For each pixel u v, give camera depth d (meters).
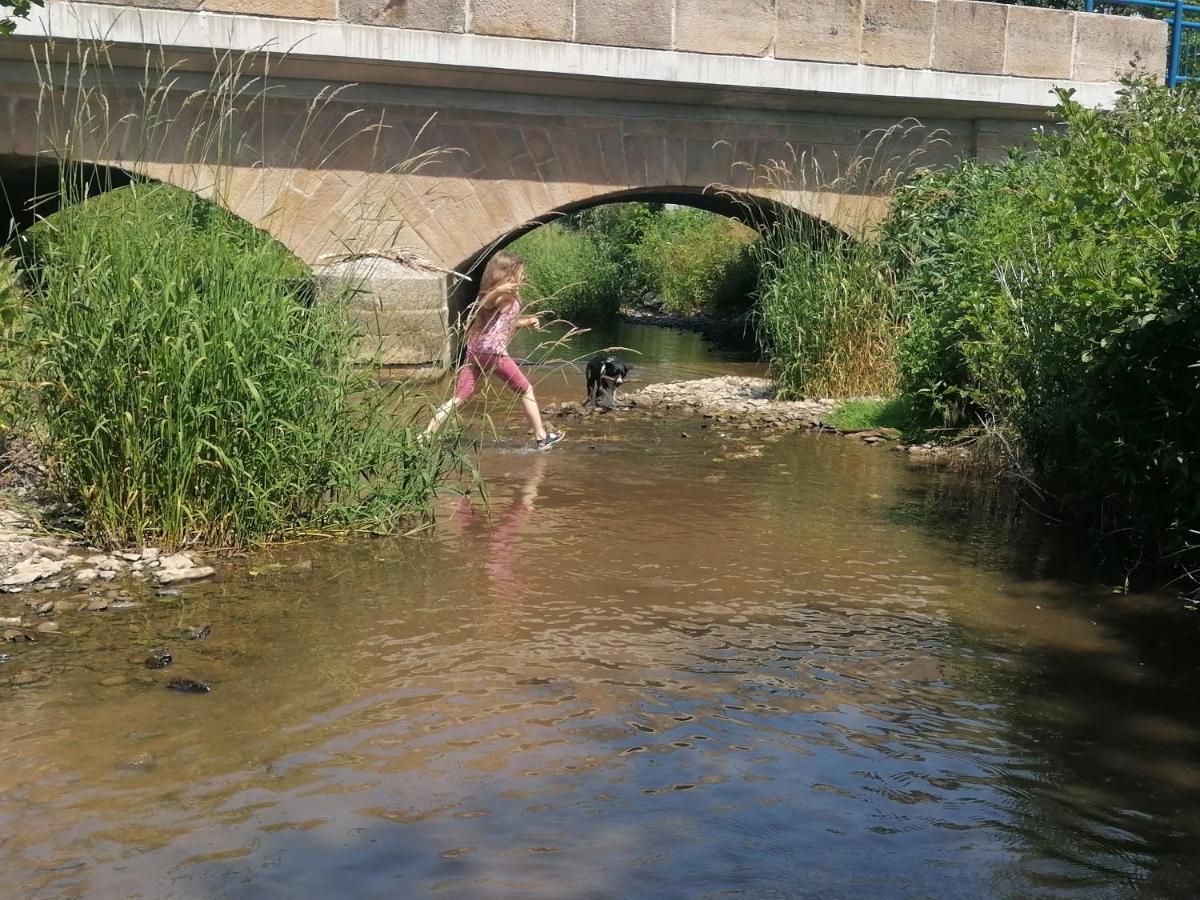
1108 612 5.17
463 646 4.51
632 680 4.22
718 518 6.69
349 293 6.64
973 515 6.93
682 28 12.84
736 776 3.48
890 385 11.29
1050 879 2.95
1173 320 5.62
